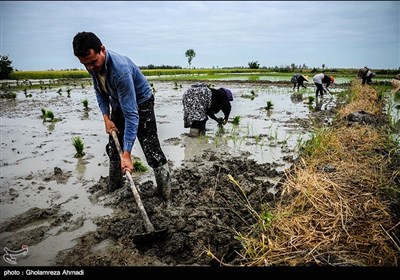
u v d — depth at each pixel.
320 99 15.24
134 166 4.95
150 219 3.25
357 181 3.84
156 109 12.30
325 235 2.84
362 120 8.08
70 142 6.91
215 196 3.87
